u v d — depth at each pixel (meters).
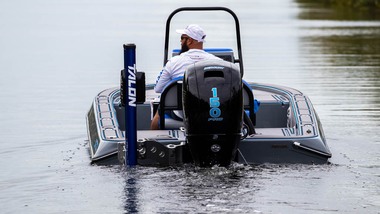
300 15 108.00
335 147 23.47
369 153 22.33
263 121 24.41
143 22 90.75
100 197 16.69
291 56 55.72
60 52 58.47
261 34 74.50
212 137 18.48
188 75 18.89
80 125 28.38
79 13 110.31
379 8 124.38
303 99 23.55
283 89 25.89
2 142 24.83
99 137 20.17
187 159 19.22
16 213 16.02
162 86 21.80
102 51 59.00
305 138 19.83
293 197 16.62
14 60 53.22
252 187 17.25
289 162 19.73
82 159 21.33
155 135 19.95
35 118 30.23
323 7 131.38
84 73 45.91
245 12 114.44
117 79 43.06
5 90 38.75
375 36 72.88
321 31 78.88
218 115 18.44
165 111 21.80
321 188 17.45
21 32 77.25
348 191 17.30
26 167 20.42
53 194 17.27
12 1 144.62
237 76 18.81
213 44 62.53
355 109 32.28
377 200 16.62
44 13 109.44
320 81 42.12
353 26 86.12
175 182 17.52
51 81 42.28
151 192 16.83
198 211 15.52
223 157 18.69
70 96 36.62
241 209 15.68
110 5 134.38
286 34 74.94
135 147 19.09
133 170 18.69
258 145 19.64
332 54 57.38
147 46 61.22
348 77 44.06
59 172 19.45
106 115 21.81
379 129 27.12
